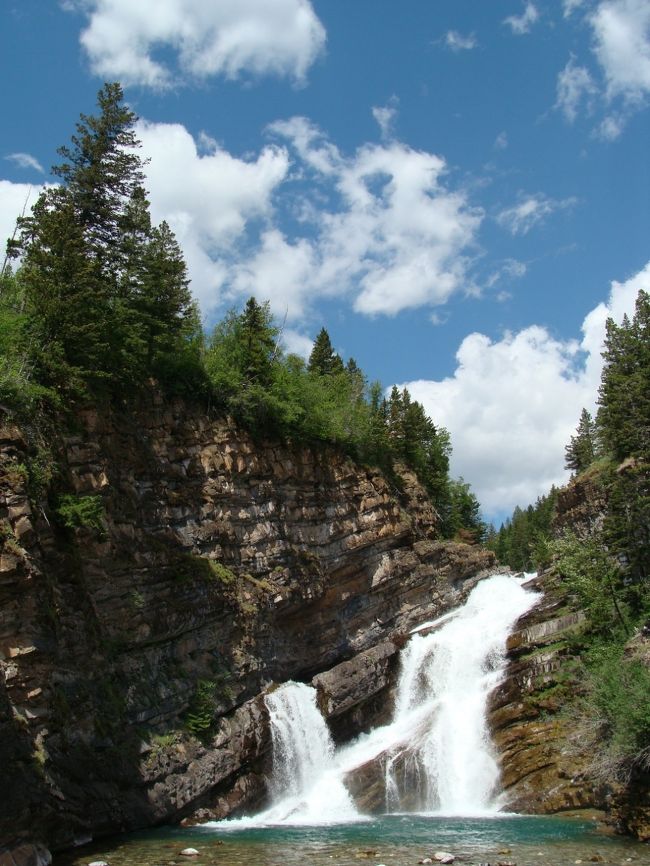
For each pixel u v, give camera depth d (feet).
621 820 94.58
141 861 81.10
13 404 97.71
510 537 421.59
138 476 128.98
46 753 86.48
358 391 248.93
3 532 84.17
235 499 151.74
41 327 112.16
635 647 118.73
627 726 92.22
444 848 85.87
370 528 185.68
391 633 183.52
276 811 123.24
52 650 87.76
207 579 132.36
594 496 203.00
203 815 113.91
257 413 165.17
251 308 179.63
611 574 147.84
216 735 122.21
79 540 105.60
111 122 137.69
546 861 76.95
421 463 257.75
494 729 130.11
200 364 154.40
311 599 161.17
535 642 144.87
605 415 198.80
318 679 148.77
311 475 175.32
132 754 104.68
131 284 137.59
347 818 117.60
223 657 132.87
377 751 138.62
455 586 205.57
